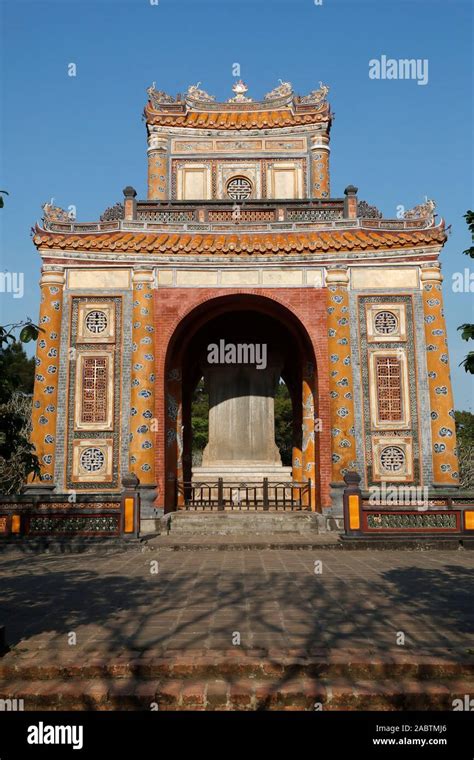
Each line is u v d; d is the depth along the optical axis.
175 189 24.36
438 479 17.34
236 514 17.75
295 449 22.39
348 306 18.50
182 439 20.11
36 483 17.27
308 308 18.62
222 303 19.53
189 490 21.70
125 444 17.83
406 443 17.80
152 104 24.75
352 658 6.64
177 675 6.52
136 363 18.02
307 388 20.41
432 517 15.48
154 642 7.25
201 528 17.34
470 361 6.90
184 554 14.49
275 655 6.76
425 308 18.30
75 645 7.16
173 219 19.80
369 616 8.38
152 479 17.53
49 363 17.95
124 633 7.64
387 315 18.48
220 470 21.56
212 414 22.31
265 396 22.38
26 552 14.84
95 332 18.44
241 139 24.70
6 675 6.54
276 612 8.64
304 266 18.80
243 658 6.66
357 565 12.78
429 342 18.09
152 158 24.44
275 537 16.47
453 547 15.12
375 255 18.61
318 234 19.16
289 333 21.78
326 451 18.00
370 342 18.36
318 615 8.45
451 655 6.75
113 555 14.38
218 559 13.71
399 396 18.03
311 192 24.28
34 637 7.48
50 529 15.52
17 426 6.75
